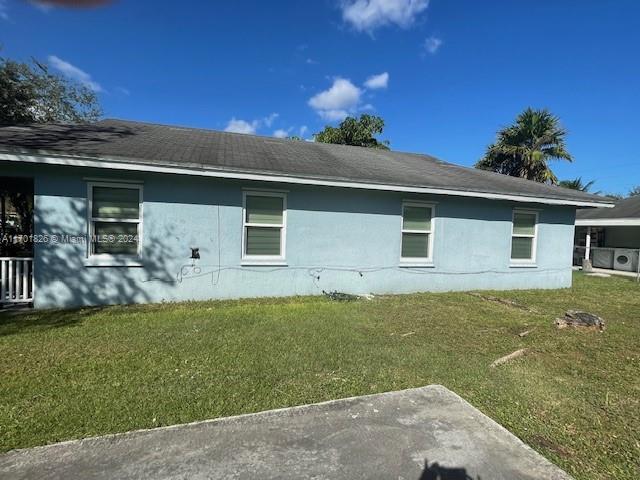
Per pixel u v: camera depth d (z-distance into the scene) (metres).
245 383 3.85
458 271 10.33
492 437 2.93
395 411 3.29
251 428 2.97
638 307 8.66
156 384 3.75
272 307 7.34
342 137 25.67
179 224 7.85
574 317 6.43
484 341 5.59
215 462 2.53
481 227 10.51
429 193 9.26
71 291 7.23
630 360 4.91
